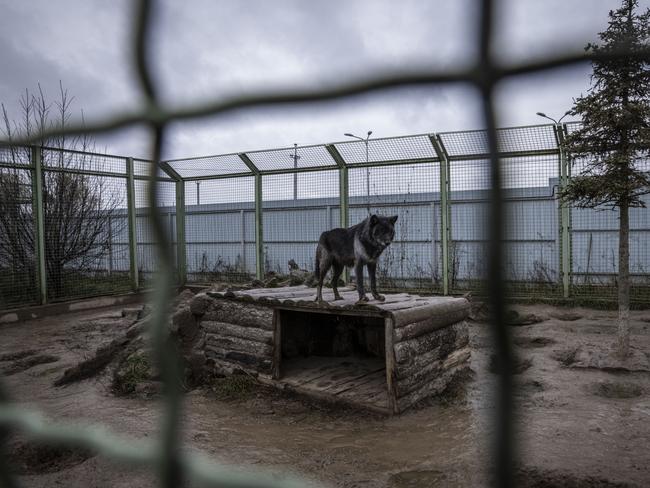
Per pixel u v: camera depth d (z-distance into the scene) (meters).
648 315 8.73
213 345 5.77
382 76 0.86
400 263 11.38
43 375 5.83
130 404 4.76
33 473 3.44
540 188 10.80
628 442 3.57
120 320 9.36
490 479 1.07
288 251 12.64
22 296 9.89
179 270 13.28
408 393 4.64
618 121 5.27
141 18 1.01
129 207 12.12
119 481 3.17
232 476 1.35
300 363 5.89
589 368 5.62
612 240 10.91
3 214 9.63
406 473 3.26
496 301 0.94
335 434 4.10
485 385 5.26
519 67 0.82
